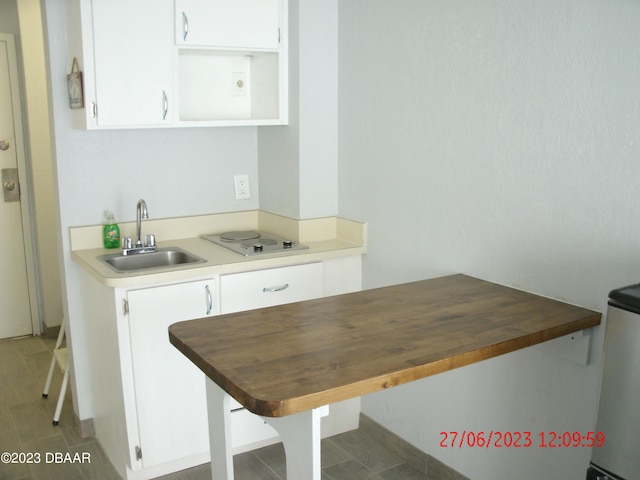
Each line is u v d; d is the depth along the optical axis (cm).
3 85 391
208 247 297
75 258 280
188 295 255
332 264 290
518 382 223
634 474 147
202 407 268
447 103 240
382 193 280
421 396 268
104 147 292
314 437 148
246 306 270
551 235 206
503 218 222
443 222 249
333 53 296
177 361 258
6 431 303
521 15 208
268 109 309
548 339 179
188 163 315
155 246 290
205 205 324
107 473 269
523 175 213
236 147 328
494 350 167
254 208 339
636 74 176
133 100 267
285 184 311
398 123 265
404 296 212
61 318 426
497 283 227
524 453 225
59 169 282
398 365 152
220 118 319
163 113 274
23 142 402
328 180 306
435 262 255
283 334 174
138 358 250
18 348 405
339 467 274
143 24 263
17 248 412
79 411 297
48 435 300
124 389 249
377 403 295
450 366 158
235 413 275
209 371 153
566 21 194
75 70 267
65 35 273
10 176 402
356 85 288
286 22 293
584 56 189
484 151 227
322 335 173
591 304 195
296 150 298
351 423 306
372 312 194
